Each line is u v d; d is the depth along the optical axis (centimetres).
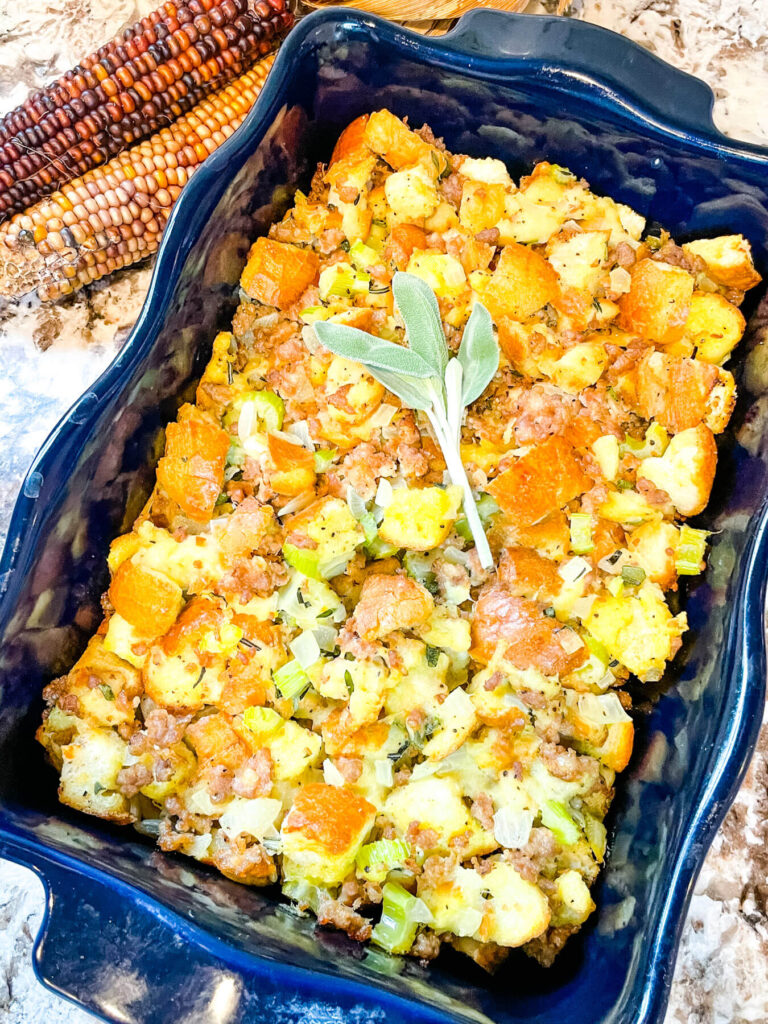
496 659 39
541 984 38
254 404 41
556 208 42
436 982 36
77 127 53
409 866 38
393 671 38
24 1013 43
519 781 39
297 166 43
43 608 37
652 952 33
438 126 43
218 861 38
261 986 32
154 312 37
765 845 46
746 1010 45
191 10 53
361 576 41
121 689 40
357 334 37
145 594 39
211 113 55
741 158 37
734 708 34
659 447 41
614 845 40
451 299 42
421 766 39
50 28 55
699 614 40
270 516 40
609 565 40
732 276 41
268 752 38
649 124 38
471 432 41
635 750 41
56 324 53
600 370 41
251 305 43
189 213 37
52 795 39
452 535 41
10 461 50
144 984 32
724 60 52
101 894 33
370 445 41
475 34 39
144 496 41
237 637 39
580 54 38
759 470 38
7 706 37
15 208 54
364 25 38
